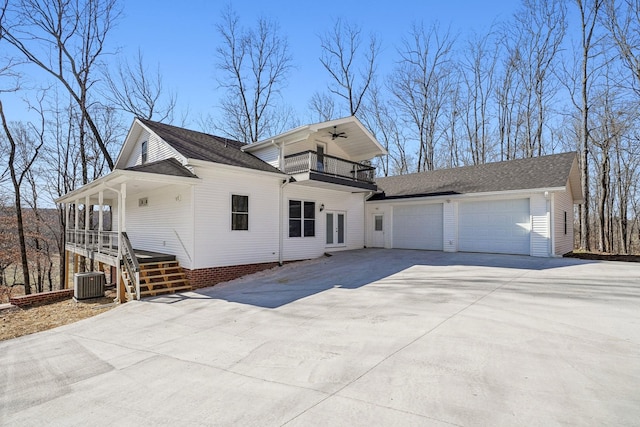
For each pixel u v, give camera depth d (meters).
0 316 8.98
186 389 4.11
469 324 5.89
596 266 11.03
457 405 3.39
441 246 16.17
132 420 3.47
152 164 10.84
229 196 11.56
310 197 14.82
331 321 6.56
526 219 13.80
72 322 8.08
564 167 13.86
